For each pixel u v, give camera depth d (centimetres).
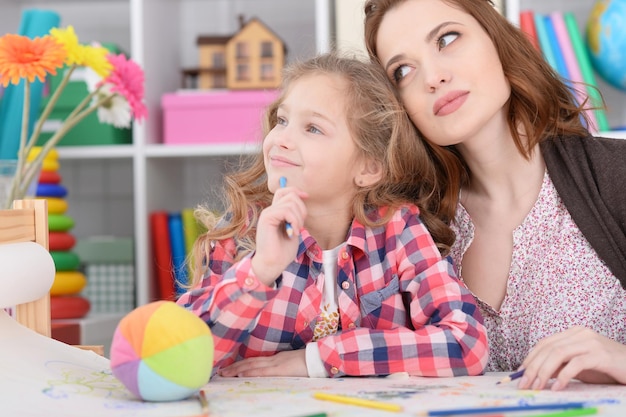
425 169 119
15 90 199
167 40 245
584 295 119
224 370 99
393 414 67
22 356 87
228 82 228
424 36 110
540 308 120
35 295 100
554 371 84
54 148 221
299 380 92
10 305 94
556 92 123
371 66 114
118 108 187
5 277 93
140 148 220
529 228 120
